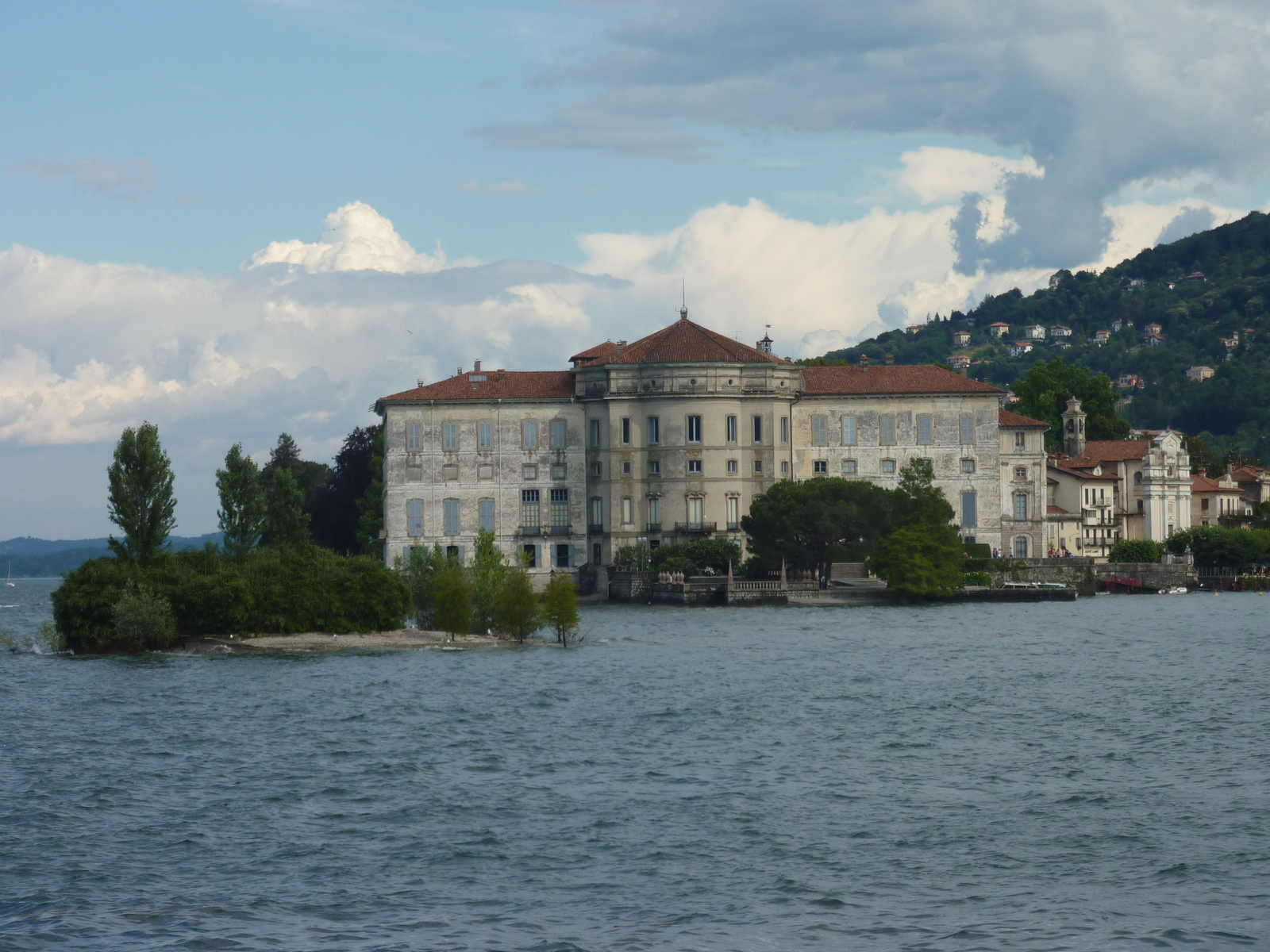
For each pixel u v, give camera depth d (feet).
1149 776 230.89
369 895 171.12
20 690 340.18
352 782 229.45
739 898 169.48
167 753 255.50
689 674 369.30
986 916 162.61
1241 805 209.67
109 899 169.48
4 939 155.63
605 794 219.82
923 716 295.89
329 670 380.99
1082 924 159.74
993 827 199.31
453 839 194.49
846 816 205.77
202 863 184.03
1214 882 174.09
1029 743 262.67
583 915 163.84
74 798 218.38
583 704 312.09
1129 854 185.57
